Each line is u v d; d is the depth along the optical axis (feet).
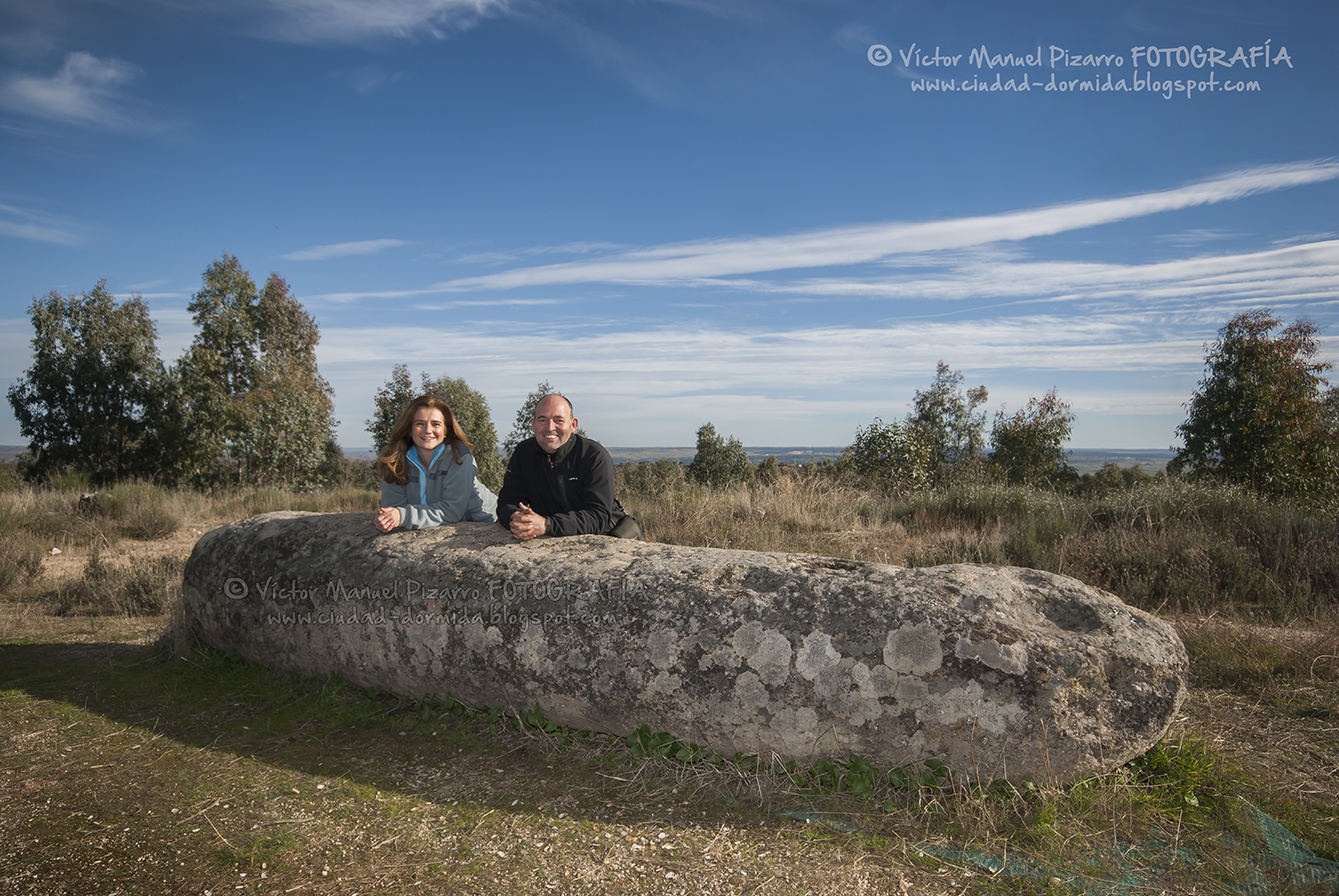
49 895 6.19
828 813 7.55
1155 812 7.46
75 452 68.59
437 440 11.97
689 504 30.32
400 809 7.73
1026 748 7.50
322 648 10.93
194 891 6.30
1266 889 6.36
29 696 11.01
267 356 77.66
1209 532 21.84
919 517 31.81
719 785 8.11
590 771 8.53
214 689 11.28
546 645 9.02
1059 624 8.43
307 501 46.75
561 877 6.56
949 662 7.64
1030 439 61.72
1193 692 10.88
